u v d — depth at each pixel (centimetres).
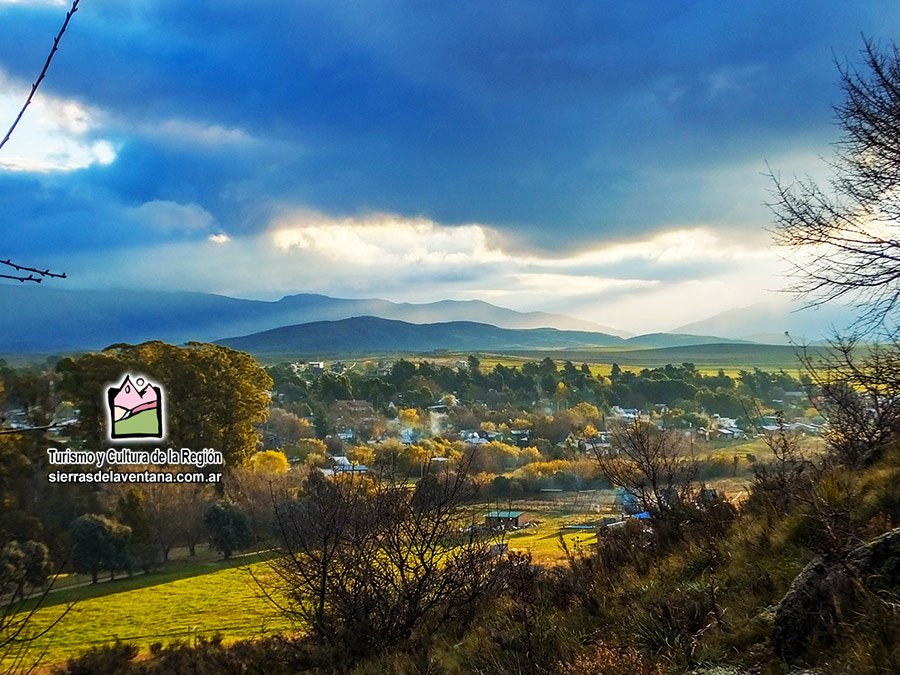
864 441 917
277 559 990
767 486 774
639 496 958
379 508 968
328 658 852
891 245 830
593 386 13850
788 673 400
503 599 873
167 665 989
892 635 368
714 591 555
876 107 858
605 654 489
